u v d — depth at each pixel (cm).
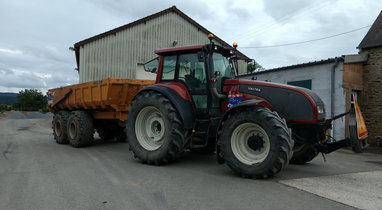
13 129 1461
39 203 330
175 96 538
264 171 416
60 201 336
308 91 490
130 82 715
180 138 518
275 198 346
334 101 964
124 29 1700
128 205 322
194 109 549
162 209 310
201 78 548
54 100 967
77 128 773
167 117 523
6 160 589
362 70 1036
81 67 1605
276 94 486
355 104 469
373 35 1042
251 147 441
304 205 322
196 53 562
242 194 361
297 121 470
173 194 360
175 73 583
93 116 826
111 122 869
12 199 344
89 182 417
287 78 1130
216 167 523
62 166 529
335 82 962
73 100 853
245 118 435
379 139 973
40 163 557
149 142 571
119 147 797
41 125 1767
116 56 1680
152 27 1772
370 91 1018
